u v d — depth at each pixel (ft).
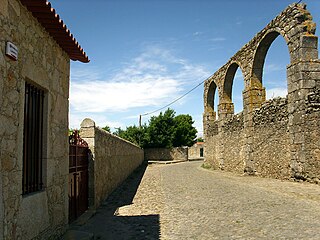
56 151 16.74
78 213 22.68
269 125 47.16
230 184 42.01
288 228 18.54
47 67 15.60
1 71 10.92
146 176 58.90
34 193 13.84
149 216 23.90
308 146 37.37
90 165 26.00
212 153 79.51
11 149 11.59
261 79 53.21
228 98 70.23
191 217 23.11
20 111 12.42
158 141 133.59
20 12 12.53
